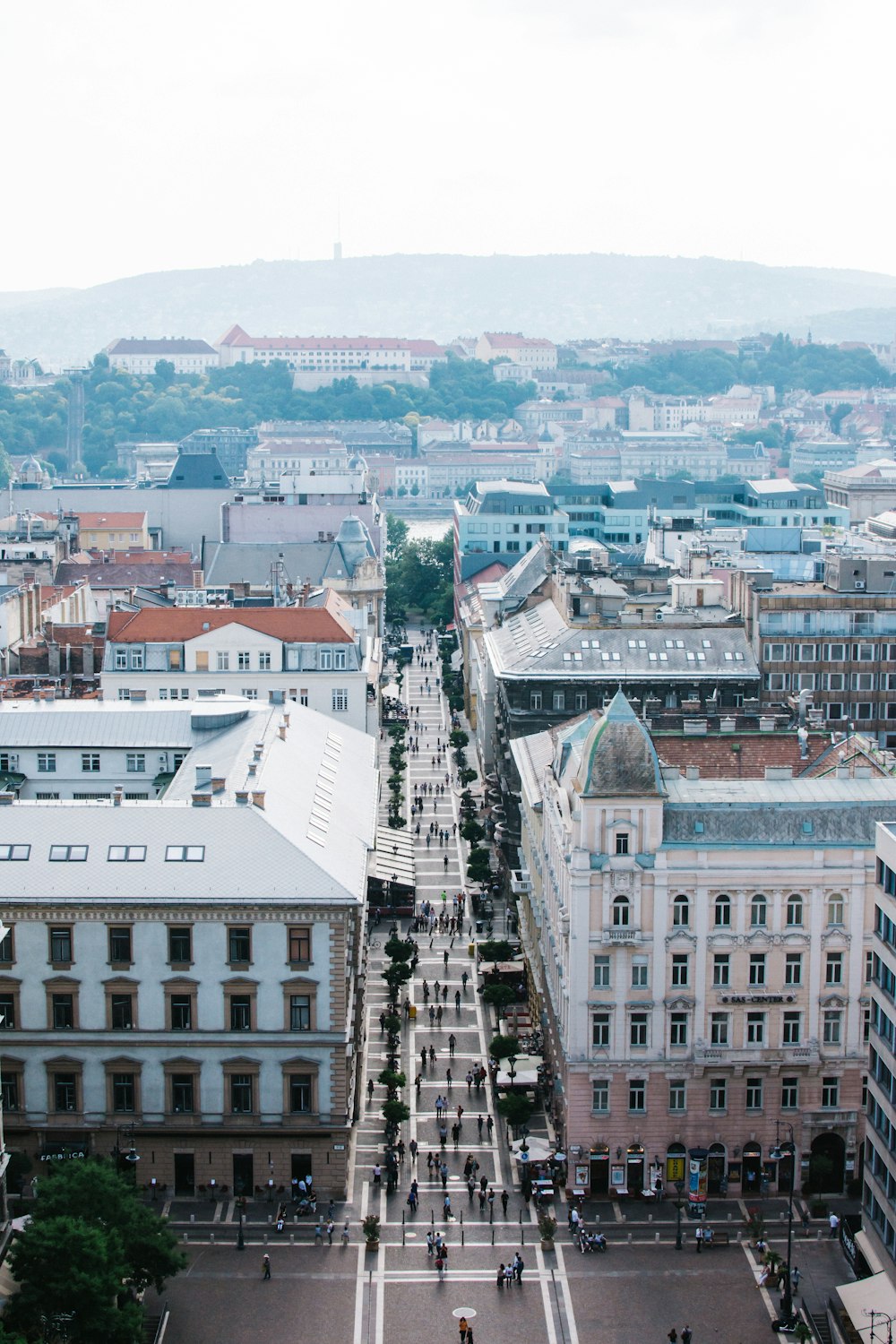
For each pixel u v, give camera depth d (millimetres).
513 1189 191375
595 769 181750
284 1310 166375
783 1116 188125
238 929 181625
